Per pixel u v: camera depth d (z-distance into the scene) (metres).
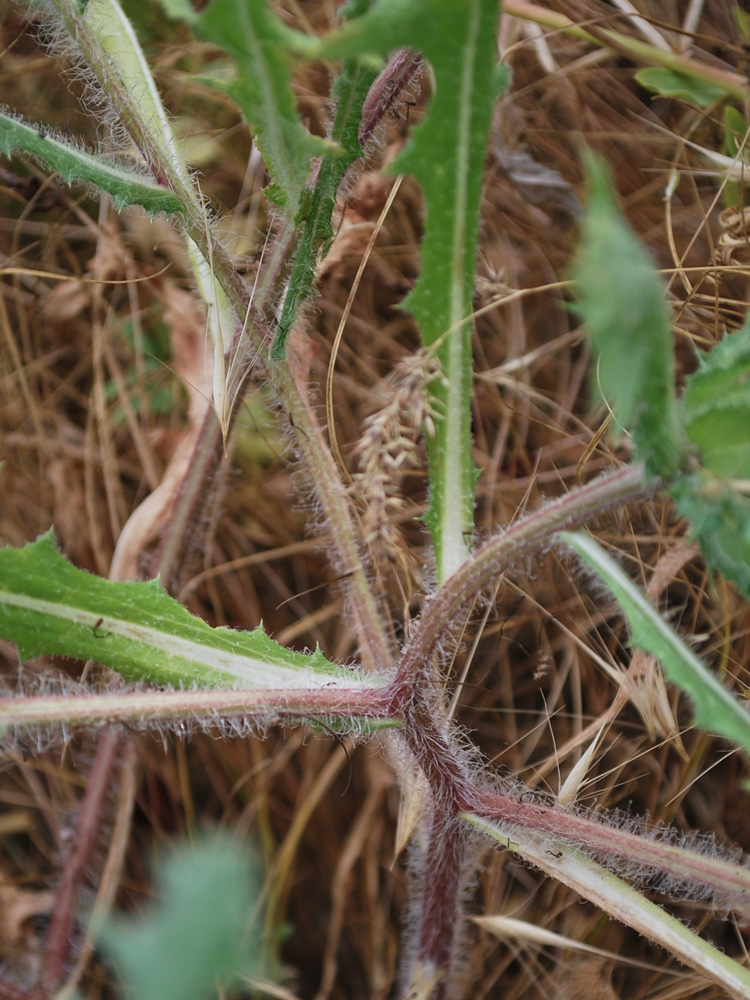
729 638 0.38
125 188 0.31
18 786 0.41
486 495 0.43
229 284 0.32
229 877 0.09
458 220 0.29
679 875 0.29
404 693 0.29
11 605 0.29
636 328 0.21
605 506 0.27
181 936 0.09
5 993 0.35
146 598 0.30
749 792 0.40
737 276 0.42
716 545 0.25
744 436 0.25
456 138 0.28
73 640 0.30
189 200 0.31
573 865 0.30
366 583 0.33
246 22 0.24
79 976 0.36
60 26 0.31
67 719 0.28
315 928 0.41
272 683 0.30
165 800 0.41
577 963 0.37
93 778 0.37
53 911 0.37
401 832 0.34
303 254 0.29
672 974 0.37
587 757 0.34
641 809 0.40
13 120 0.30
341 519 0.34
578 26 0.41
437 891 0.32
